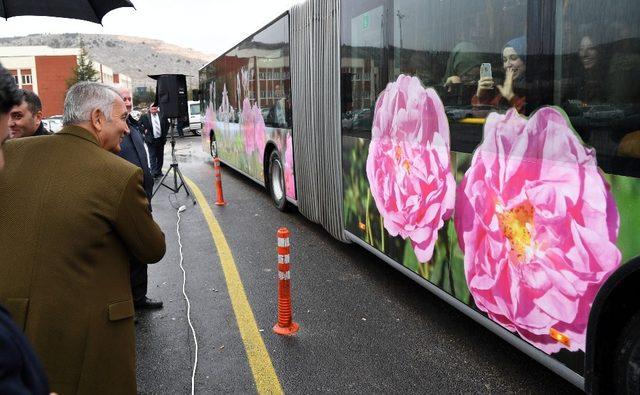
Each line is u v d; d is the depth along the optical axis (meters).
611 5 2.39
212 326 4.43
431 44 3.88
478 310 3.49
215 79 14.31
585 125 2.53
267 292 5.18
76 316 2.12
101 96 2.33
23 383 1.14
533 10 2.84
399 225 4.59
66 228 2.11
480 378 3.53
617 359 2.53
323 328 4.34
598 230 2.48
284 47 7.86
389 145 4.68
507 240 3.12
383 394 3.37
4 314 1.17
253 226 7.98
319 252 6.52
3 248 2.11
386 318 4.53
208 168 15.98
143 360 3.87
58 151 2.22
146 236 2.31
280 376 3.60
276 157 8.80
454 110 3.61
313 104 6.69
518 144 3.00
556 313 2.78
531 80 2.87
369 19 4.95
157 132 13.23
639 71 2.27
